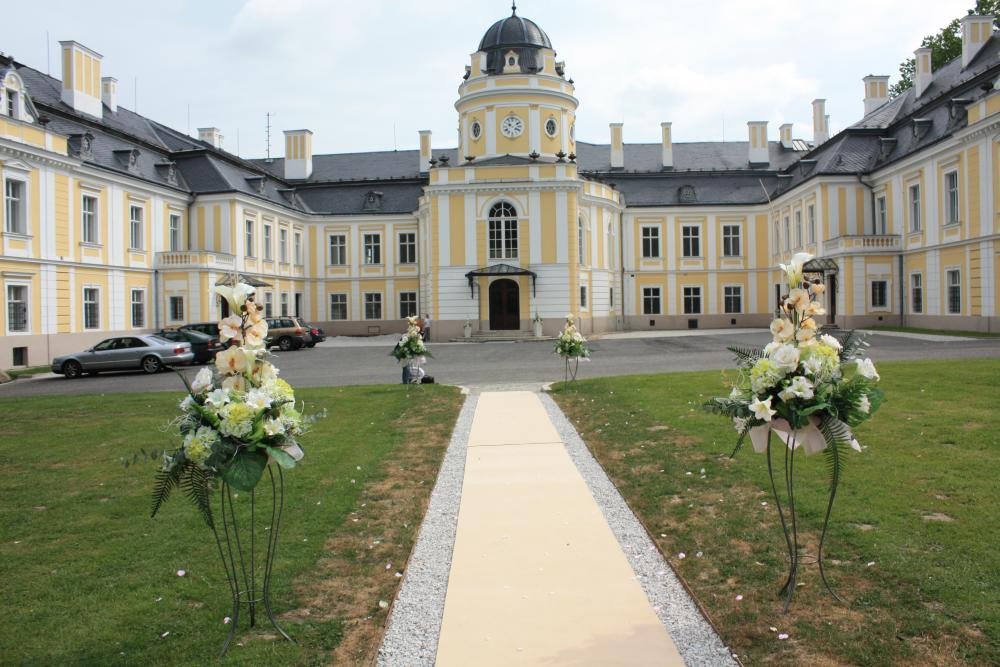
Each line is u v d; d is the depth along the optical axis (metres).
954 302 32.56
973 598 4.86
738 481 7.91
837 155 40.34
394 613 5.22
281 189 50.94
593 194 43.91
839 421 4.80
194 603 5.43
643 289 51.94
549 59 44.56
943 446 8.83
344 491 8.23
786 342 4.99
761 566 5.69
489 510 7.46
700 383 15.45
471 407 14.12
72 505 8.08
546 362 24.34
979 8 43.28
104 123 37.84
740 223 51.94
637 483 8.22
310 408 14.13
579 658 4.45
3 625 5.12
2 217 27.33
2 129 27.23
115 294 34.16
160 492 4.61
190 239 40.75
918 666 4.15
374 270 51.53
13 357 27.91
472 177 39.59
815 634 4.58
